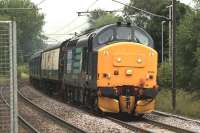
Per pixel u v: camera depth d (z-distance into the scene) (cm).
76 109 2680
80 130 1705
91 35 2355
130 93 2183
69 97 3048
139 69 2205
